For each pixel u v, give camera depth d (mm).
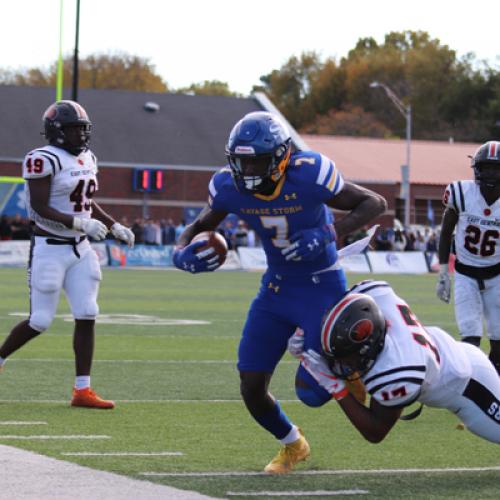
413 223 123312
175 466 13641
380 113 181500
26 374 22359
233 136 12602
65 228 18641
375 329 12094
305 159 12953
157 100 108312
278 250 13305
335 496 12141
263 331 13594
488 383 13188
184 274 68438
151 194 100562
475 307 19266
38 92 103875
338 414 18391
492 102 167000
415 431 16906
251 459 14297
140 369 23625
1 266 71875
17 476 12578
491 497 12258
